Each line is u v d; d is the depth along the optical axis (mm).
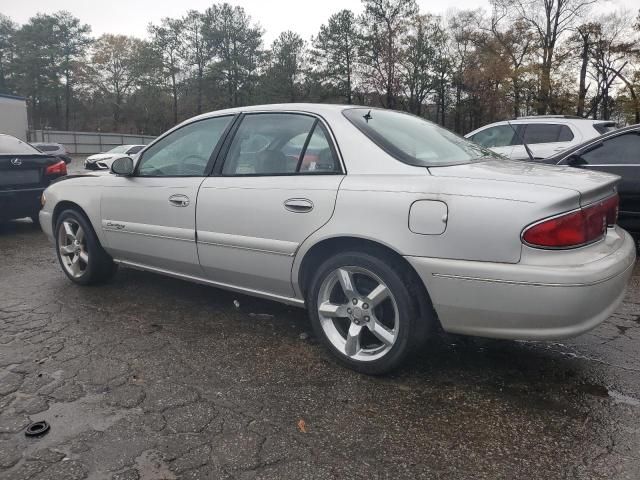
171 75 65312
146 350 3338
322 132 3244
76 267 4711
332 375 3023
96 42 67125
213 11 60500
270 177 3346
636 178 5543
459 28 45250
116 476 2125
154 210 3953
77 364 3129
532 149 8352
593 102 37469
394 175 2898
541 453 2309
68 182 4762
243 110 3723
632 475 2158
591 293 2473
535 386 2908
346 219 2932
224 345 3428
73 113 68312
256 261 3383
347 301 3094
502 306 2561
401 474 2168
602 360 3234
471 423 2541
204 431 2451
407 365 3152
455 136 3801
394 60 45938
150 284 4770
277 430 2469
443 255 2650
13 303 4238
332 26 49781
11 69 63906
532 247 2475
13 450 2285
